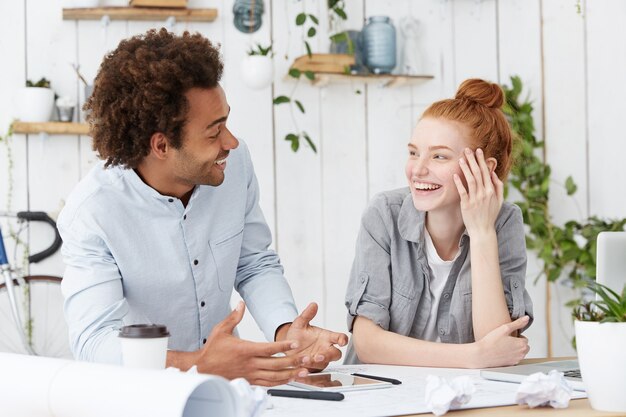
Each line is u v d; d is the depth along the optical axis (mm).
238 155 1809
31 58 3203
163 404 875
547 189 3529
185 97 1504
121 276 1644
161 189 1646
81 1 3152
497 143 1802
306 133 3416
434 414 1130
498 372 1431
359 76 3299
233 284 1812
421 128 1779
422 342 1668
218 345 1316
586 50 3654
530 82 3609
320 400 1236
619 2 3680
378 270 1821
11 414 1074
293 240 3404
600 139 3670
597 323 1132
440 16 3523
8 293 3084
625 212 3688
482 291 1747
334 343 1497
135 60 1504
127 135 1547
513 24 3594
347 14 3447
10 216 3121
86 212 1591
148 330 1133
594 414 1120
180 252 1690
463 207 1748
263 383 1314
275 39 3381
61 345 3248
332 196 3439
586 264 3508
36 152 3209
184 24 3297
